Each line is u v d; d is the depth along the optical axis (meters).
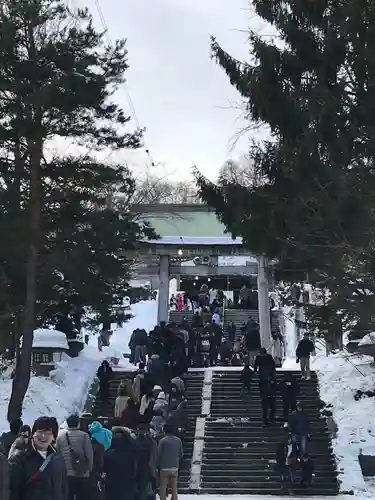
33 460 8.14
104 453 11.37
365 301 15.85
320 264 16.28
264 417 25.36
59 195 23.84
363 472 23.03
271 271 20.73
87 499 10.81
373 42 13.88
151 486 13.01
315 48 14.94
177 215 38.12
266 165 15.39
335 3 15.19
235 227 15.60
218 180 18.36
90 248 24.09
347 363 29.69
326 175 13.80
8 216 22.45
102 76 23.17
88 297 24.98
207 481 22.05
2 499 7.66
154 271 42.84
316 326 22.42
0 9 23.64
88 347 36.19
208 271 40.38
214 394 28.58
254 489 21.55
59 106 22.61
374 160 14.13
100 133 24.42
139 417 18.16
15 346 27.12
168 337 29.56
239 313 46.75
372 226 13.20
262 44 15.48
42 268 24.25
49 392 27.61
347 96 14.73
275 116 14.73
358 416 25.83
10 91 22.95
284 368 32.91
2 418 24.64
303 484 21.12
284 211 14.62
